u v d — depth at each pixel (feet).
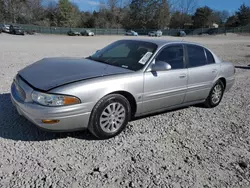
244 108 16.56
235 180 8.64
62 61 12.32
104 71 10.84
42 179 7.88
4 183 7.57
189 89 13.67
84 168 8.62
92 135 10.98
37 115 9.14
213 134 12.21
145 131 11.88
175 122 13.29
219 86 16.08
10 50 43.27
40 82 9.77
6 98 14.92
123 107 10.96
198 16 238.27
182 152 10.23
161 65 11.66
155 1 241.76
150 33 189.88
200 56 14.69
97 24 231.50
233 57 48.08
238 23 236.43
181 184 8.19
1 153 9.10
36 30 168.35
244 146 11.17
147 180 8.24
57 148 9.75
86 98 9.61
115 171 8.59
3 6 195.93
